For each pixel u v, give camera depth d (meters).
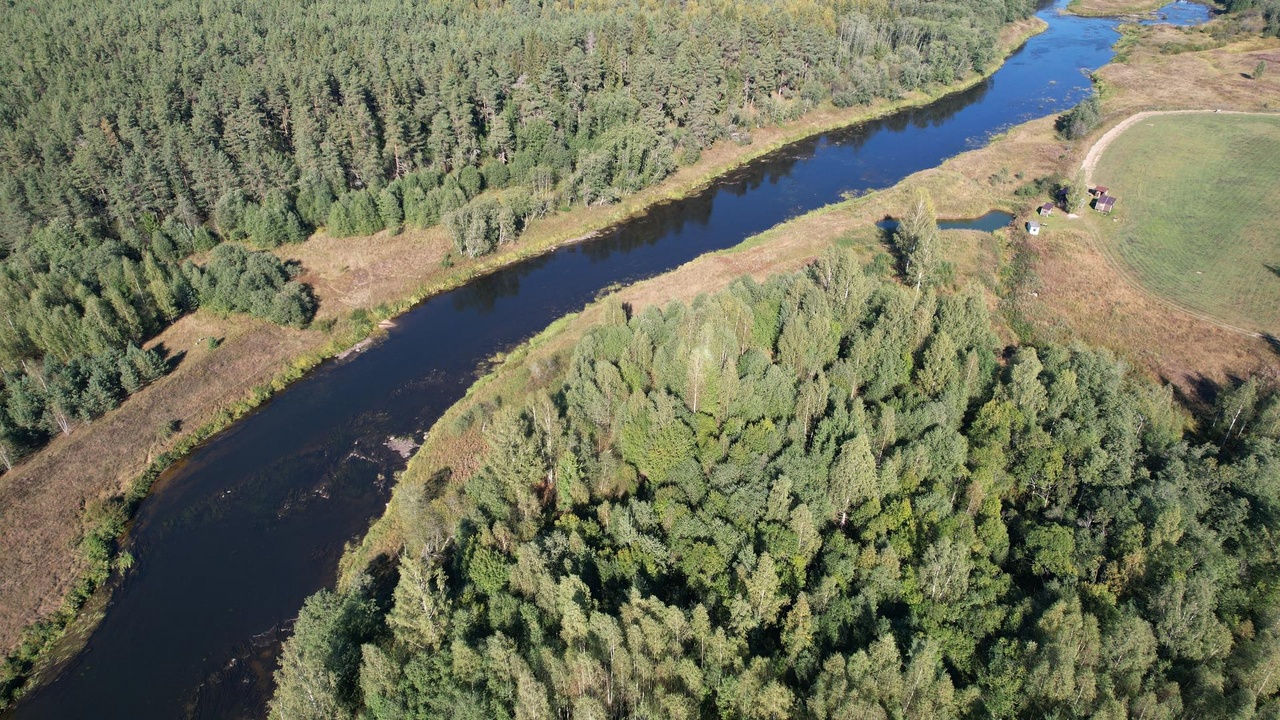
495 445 78.12
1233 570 67.62
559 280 141.88
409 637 61.91
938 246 125.94
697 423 79.81
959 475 76.81
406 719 55.97
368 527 87.81
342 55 161.38
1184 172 169.62
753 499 69.94
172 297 119.69
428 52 184.38
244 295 121.38
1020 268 135.38
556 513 77.75
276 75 154.38
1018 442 81.12
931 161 190.00
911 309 96.69
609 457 78.19
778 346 95.75
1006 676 56.44
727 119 199.00
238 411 107.75
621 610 57.97
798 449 74.50
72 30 174.00
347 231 145.12
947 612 62.50
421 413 106.06
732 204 170.62
